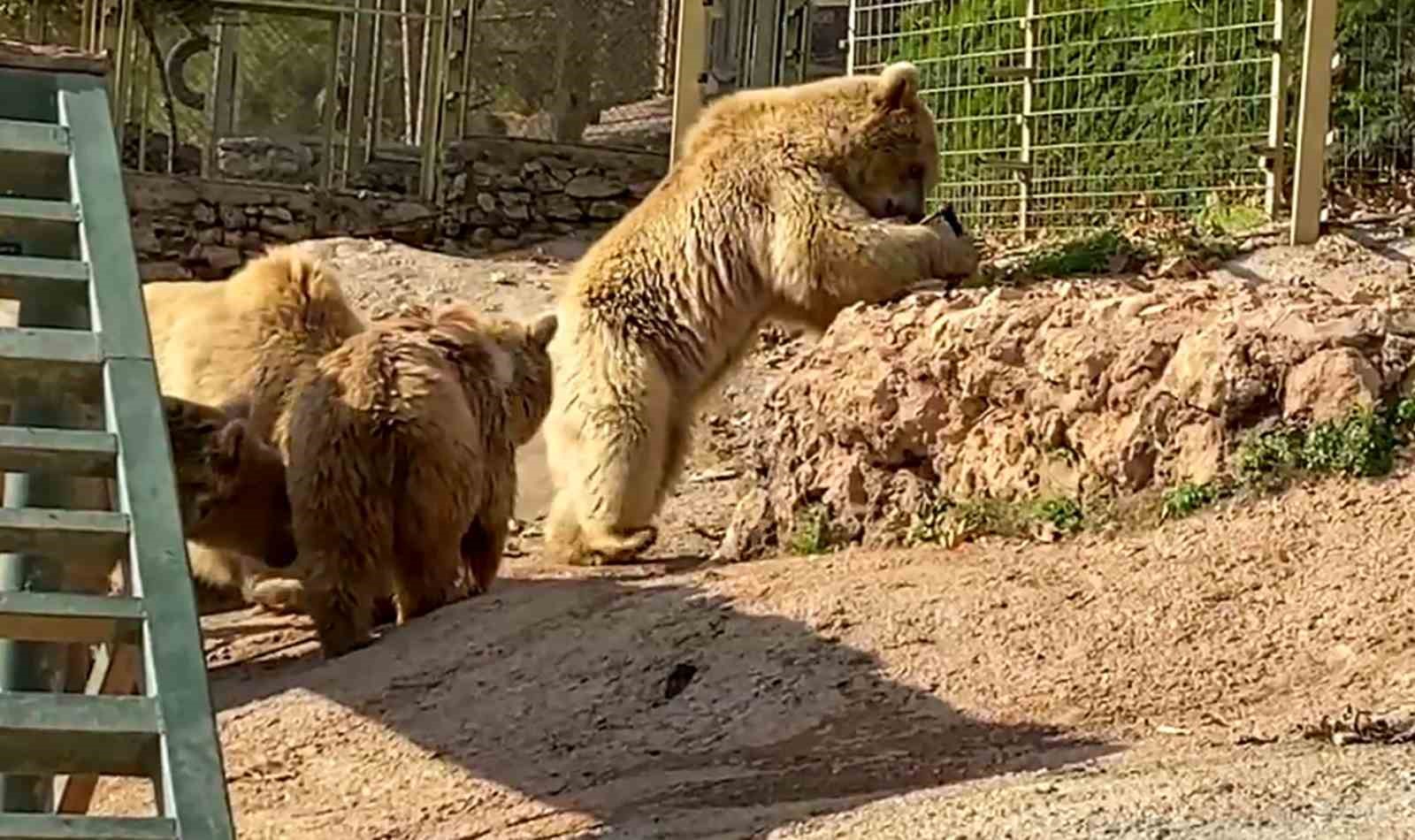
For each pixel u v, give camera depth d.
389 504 8.56
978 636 7.74
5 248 6.59
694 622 8.12
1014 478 8.62
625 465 9.41
